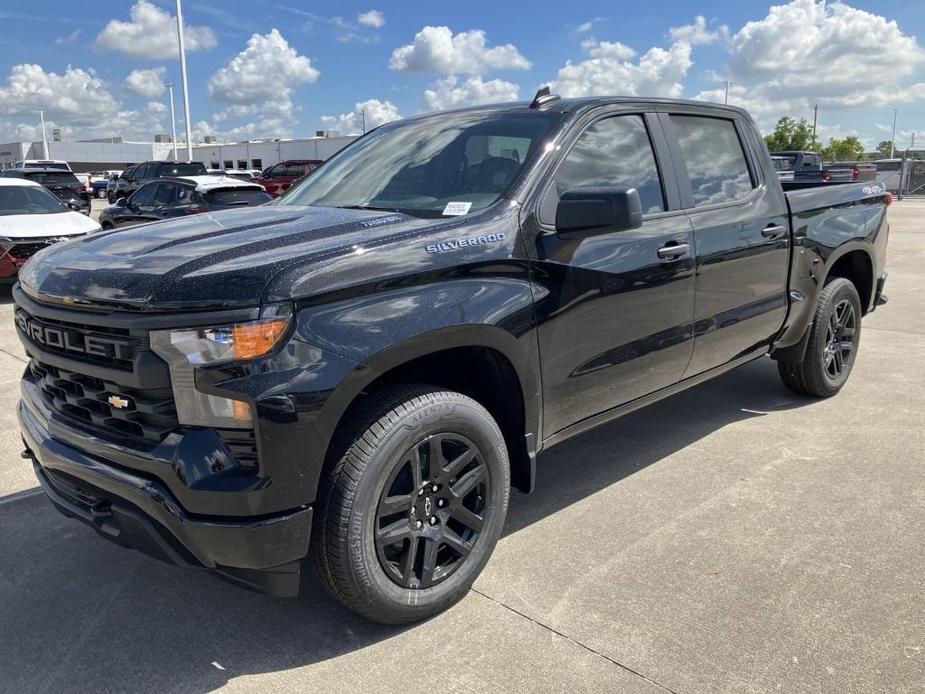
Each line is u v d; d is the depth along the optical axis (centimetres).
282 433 229
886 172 3294
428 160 349
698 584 297
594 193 287
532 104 357
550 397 312
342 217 302
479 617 280
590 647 261
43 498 395
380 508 255
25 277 295
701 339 388
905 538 328
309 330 234
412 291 259
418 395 265
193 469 229
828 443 440
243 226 295
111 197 2684
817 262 473
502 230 290
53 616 290
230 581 249
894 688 237
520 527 349
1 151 9394
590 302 319
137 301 232
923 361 610
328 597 300
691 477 399
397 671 253
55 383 276
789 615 275
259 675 254
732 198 413
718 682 241
